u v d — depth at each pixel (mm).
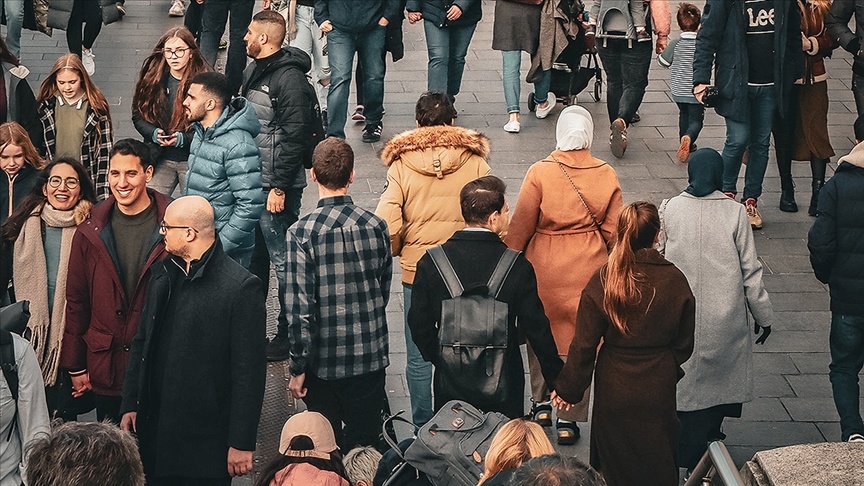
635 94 12516
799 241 11102
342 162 7117
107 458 4285
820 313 9945
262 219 9383
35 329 7434
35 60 14664
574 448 8141
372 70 12477
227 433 6703
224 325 6539
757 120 10953
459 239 6902
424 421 8203
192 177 8398
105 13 14086
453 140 7824
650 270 6762
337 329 7184
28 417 5898
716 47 10656
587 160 7895
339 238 7113
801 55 10805
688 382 7656
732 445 8242
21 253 7379
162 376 6598
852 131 13406
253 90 9172
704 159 7625
